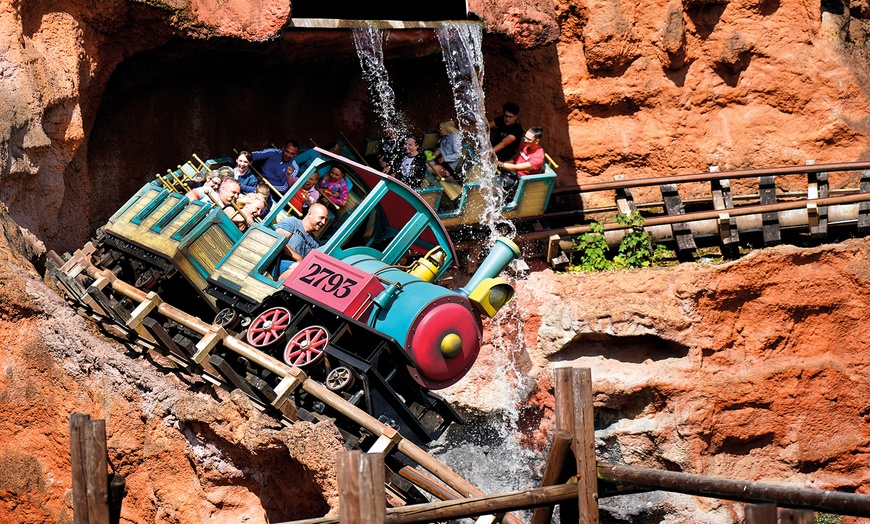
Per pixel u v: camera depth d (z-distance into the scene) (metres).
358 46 17.59
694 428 18.84
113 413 13.94
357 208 14.88
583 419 11.33
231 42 16.92
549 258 19.44
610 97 21.41
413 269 14.93
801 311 19.52
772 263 19.27
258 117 19.67
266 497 13.49
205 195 16.30
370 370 13.07
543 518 11.77
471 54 18.34
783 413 19.39
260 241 14.60
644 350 19.16
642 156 21.52
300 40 17.17
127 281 16.00
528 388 18.97
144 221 15.65
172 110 18.66
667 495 19.56
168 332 14.54
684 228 19.86
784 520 8.25
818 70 21.11
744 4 21.14
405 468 12.53
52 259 15.66
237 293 14.24
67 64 15.88
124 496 14.20
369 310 13.70
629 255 19.75
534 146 18.81
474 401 18.81
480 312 14.62
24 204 15.56
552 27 19.19
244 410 13.04
